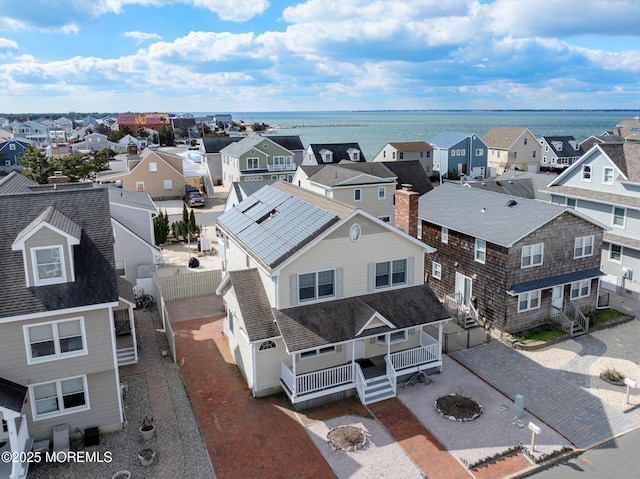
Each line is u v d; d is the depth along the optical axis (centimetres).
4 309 1639
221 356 2480
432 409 2033
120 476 1639
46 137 15562
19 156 9219
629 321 2867
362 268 2230
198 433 1881
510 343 2594
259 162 6769
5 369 1677
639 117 9881
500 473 1667
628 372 2316
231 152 6994
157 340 2655
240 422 1950
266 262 2097
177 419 1966
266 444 1819
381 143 17688
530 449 1777
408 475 1659
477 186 4550
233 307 2345
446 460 1730
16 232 1848
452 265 3075
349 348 2212
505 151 8650
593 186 3531
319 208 2328
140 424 1928
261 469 1691
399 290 2331
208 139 7794
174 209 5922
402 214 2905
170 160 6694
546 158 8869
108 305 1748
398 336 2355
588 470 1684
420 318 2223
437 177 8500
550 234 2698
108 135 15375
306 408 2048
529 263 2675
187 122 19662
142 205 3734
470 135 8356
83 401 1827
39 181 6344
